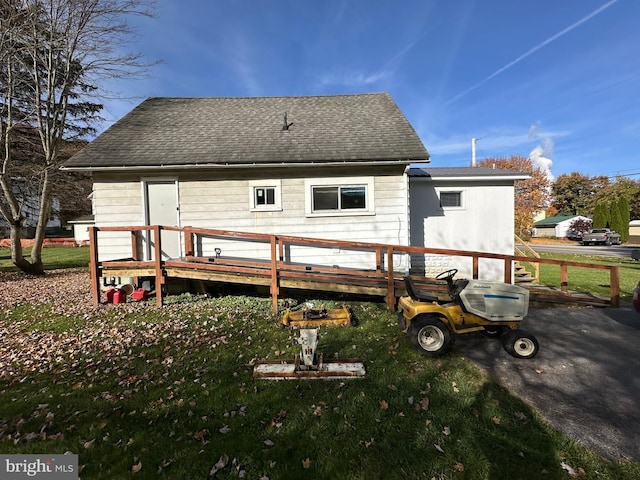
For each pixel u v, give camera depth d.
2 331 5.31
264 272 6.55
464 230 9.36
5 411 3.05
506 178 9.06
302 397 3.21
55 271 12.61
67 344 4.72
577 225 38.28
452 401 3.12
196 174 7.94
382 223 8.07
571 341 4.73
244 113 10.20
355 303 7.07
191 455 2.44
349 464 2.32
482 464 2.30
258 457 2.41
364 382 3.51
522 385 3.45
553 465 2.30
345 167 7.98
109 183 7.83
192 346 4.58
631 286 9.05
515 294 4.25
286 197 8.04
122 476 2.27
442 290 6.30
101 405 3.13
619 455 2.40
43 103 11.26
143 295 7.25
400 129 8.82
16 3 9.76
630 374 3.70
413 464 2.32
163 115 9.91
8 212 11.18
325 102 11.05
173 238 8.05
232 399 3.19
